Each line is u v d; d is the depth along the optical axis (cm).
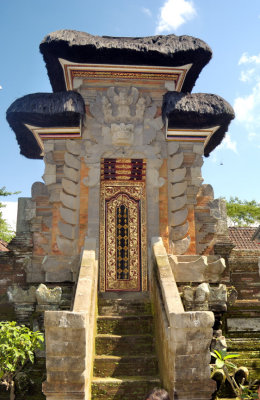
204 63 1025
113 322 816
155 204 988
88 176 984
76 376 582
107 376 713
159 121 1031
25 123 993
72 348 586
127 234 980
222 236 1008
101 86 1043
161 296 757
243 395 695
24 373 780
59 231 951
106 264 957
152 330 812
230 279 974
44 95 979
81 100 986
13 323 709
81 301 658
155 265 849
